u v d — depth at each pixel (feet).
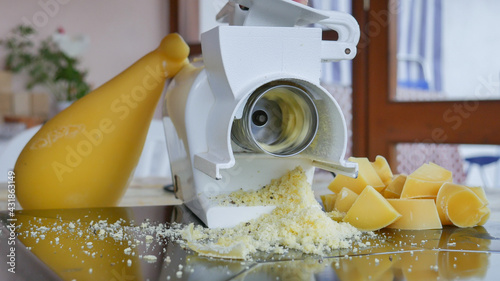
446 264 1.57
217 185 2.25
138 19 9.93
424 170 2.40
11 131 8.45
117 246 1.80
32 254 1.67
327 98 1.95
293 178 2.25
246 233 1.99
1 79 8.75
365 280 1.39
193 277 1.42
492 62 7.73
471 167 9.18
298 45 2.00
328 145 2.06
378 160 2.62
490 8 7.69
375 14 6.91
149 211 2.55
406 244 1.86
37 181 2.54
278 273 1.47
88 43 9.46
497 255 1.69
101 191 2.65
